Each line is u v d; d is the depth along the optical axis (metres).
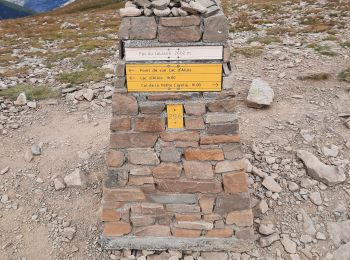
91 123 8.63
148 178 4.72
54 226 5.82
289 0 26.12
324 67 11.05
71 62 13.77
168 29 3.90
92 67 12.85
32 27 27.83
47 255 5.39
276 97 9.27
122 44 4.07
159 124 4.38
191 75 4.12
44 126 8.55
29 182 6.70
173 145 4.51
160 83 4.17
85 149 7.57
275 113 8.47
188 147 4.52
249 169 6.52
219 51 3.99
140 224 5.09
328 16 18.98
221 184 4.74
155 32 3.91
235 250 5.25
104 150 7.45
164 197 4.86
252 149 7.12
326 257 5.23
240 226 5.04
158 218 5.03
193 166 4.62
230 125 4.37
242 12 23.78
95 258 5.32
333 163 6.70
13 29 26.64
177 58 4.04
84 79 11.23
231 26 18.84
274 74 10.77
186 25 3.88
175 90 4.20
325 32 15.56
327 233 5.53
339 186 6.20
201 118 4.33
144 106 4.28
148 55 4.03
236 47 13.88
